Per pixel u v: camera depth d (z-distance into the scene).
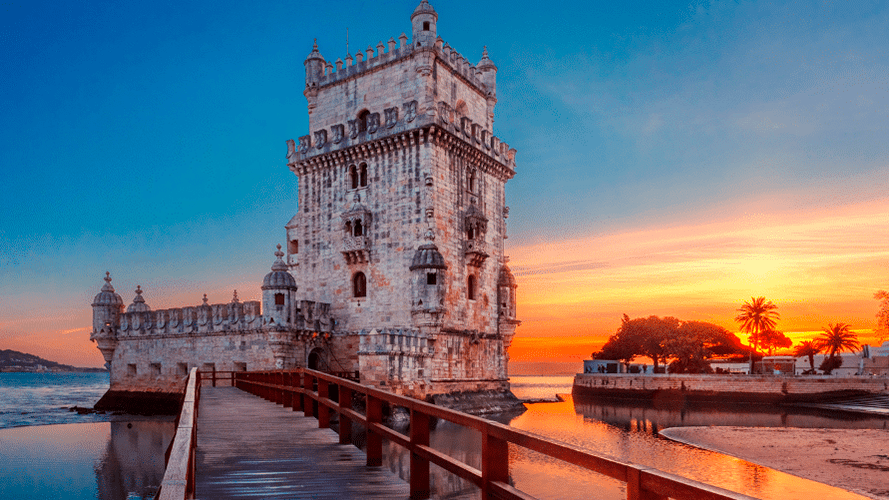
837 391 77.19
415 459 10.97
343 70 64.19
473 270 62.84
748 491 31.11
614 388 96.19
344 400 16.91
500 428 7.76
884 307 76.44
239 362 59.28
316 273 62.88
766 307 101.50
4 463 39.75
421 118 56.75
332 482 12.30
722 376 84.25
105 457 42.00
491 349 65.06
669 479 4.68
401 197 58.09
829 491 31.27
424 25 58.88
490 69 70.19
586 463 5.81
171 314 65.75
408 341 52.50
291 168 65.62
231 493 11.42
